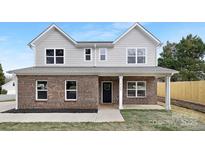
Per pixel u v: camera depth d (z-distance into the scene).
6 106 21.73
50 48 21.28
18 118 13.88
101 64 21.48
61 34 21.36
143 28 21.06
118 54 21.48
